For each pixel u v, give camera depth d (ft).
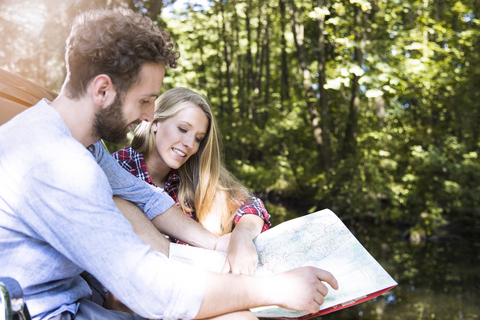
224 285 3.17
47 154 2.97
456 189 35.37
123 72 3.18
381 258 25.67
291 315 3.65
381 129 35.88
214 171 6.07
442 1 41.60
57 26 9.75
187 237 4.74
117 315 3.65
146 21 3.40
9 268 3.04
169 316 2.98
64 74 10.83
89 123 3.31
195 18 45.78
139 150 6.06
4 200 2.97
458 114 40.37
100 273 2.87
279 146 46.44
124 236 2.94
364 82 23.20
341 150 38.50
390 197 35.35
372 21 27.58
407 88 28.35
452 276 21.74
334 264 4.04
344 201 36.45
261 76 60.75
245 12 55.06
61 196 2.88
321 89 38.01
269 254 4.33
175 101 5.76
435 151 36.29
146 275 2.92
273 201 43.60
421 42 28.40
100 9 3.34
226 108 61.31
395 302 17.53
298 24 39.22
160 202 4.76
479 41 35.22
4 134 3.13
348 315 16.02
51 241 2.93
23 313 2.62
